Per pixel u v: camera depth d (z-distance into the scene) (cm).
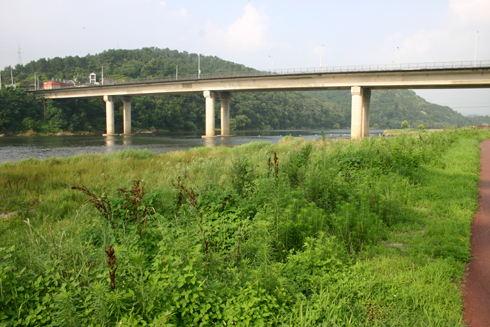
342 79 6969
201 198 799
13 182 1380
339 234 704
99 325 382
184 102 15900
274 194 811
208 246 576
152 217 641
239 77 8069
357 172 1249
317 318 439
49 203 1065
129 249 525
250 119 17675
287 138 4425
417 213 889
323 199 932
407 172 1323
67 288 441
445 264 587
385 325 448
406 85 6381
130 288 439
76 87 10994
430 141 2123
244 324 413
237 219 733
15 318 406
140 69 19312
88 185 1291
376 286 521
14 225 856
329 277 516
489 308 485
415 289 513
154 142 7275
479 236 750
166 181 1163
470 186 1146
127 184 1163
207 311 432
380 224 773
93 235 620
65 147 5844
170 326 367
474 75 5706
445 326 443
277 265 527
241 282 489
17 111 10569
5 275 418
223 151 3025
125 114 11756
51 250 520
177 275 432
